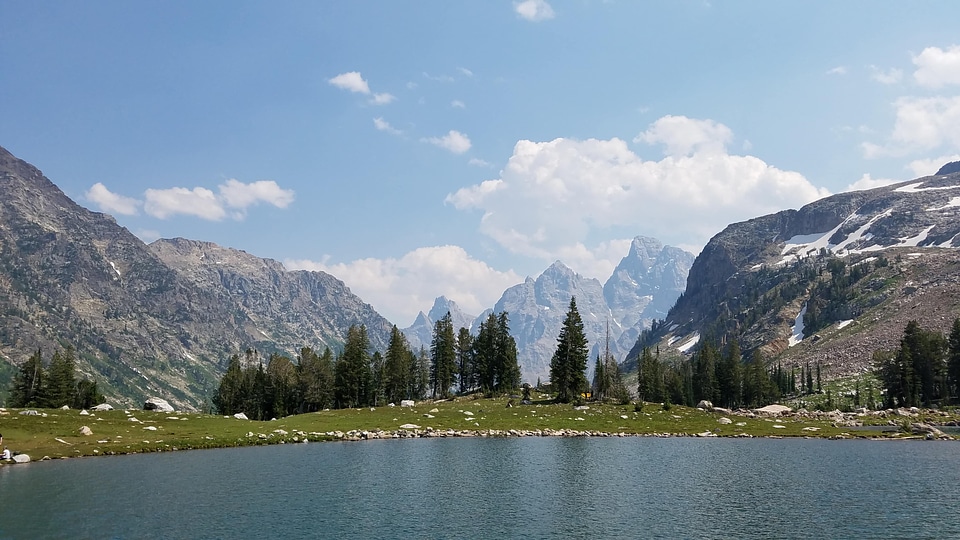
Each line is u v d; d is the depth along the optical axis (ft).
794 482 189.47
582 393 496.64
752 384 616.80
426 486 182.91
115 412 342.44
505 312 538.88
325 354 559.79
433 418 379.55
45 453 232.53
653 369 651.66
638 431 344.49
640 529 135.54
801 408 622.54
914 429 350.23
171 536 128.16
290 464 223.10
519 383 575.38
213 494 169.37
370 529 134.92
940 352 547.49
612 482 189.98
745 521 141.90
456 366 575.38
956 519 142.92
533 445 286.05
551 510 152.87
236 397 538.88
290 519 142.82
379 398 555.69
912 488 180.24
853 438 325.62
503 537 129.49
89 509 150.10
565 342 469.98
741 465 223.92
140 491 172.04
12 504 154.30
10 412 303.27
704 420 381.40
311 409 534.37
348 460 234.38
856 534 131.13
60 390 503.20
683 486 183.62
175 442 268.00
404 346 566.77
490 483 188.14
